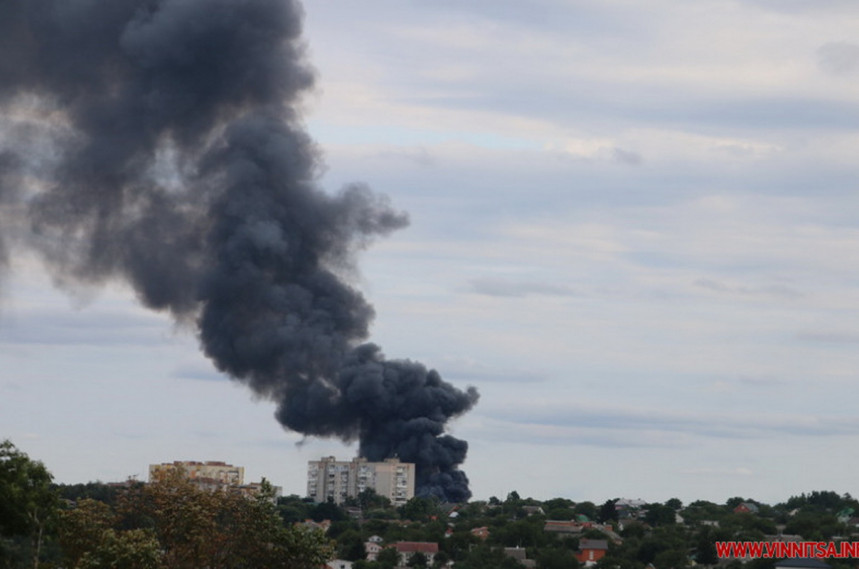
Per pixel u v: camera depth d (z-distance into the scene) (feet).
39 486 396.78
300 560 432.66
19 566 406.62
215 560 424.87
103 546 385.70
